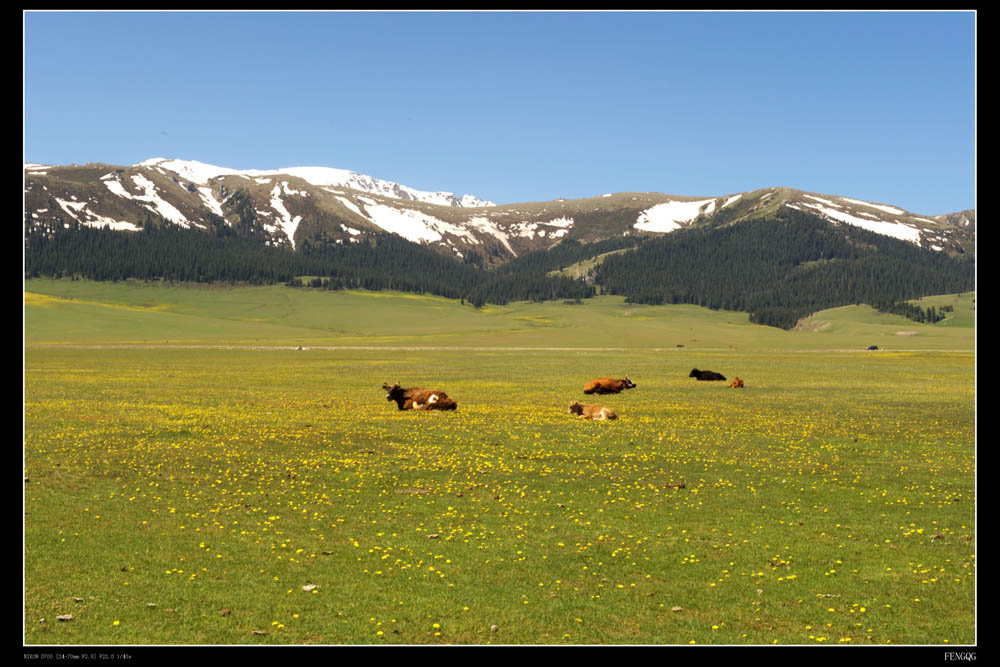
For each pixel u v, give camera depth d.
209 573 14.07
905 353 132.50
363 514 18.12
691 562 14.91
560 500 19.59
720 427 31.64
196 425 31.17
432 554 15.30
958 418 34.53
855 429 31.19
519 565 14.73
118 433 28.42
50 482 20.30
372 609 12.63
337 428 30.72
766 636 11.73
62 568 14.07
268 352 121.00
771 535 16.61
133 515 17.62
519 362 93.56
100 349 123.62
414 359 101.25
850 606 12.83
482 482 21.41
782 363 91.81
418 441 27.75
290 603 12.80
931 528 17.02
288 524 17.23
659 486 21.05
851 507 18.88
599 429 30.77
